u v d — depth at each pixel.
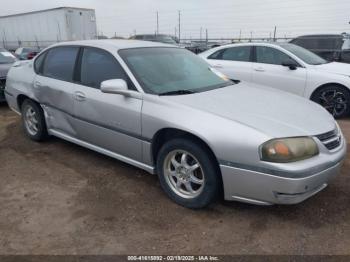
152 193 3.92
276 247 3.00
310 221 3.36
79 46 4.70
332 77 7.02
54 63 5.02
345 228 3.25
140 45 4.56
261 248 2.99
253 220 3.38
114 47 4.34
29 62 5.60
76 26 24.52
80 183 4.18
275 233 3.18
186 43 23.34
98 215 3.50
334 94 7.10
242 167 3.13
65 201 3.78
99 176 4.35
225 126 3.22
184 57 4.76
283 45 7.92
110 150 4.35
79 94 4.44
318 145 3.21
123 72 4.06
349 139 5.80
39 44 26.31
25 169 4.60
